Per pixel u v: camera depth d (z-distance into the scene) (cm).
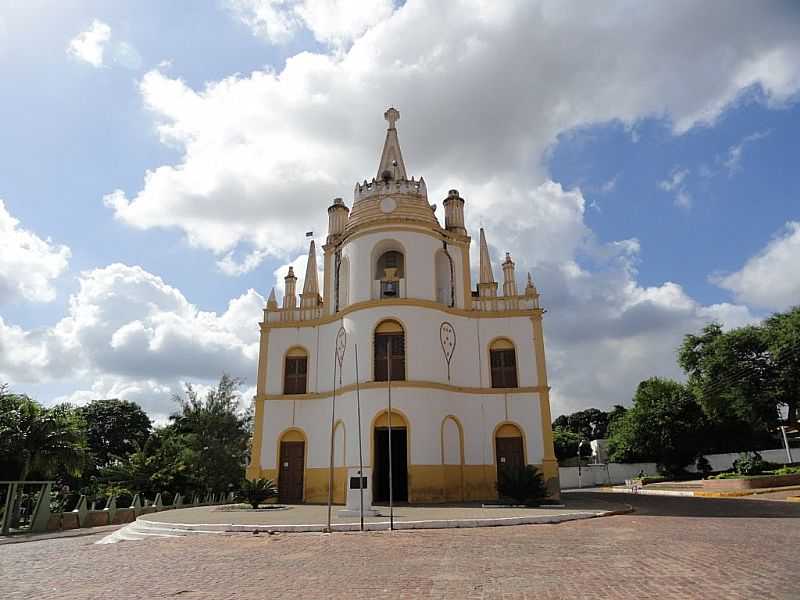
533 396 3097
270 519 1981
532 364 3162
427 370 2928
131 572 1152
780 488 3200
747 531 1523
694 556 1141
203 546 1499
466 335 3225
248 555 1325
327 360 3256
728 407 4469
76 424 2795
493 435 3061
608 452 7194
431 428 2839
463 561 1159
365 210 3316
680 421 5719
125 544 1620
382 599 856
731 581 898
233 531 1761
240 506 2755
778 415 4222
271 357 3347
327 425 3128
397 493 2973
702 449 5812
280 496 3097
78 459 2706
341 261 3378
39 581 1089
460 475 2952
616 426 7100
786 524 1670
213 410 4156
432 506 2486
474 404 3106
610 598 816
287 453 3172
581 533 1572
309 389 3256
